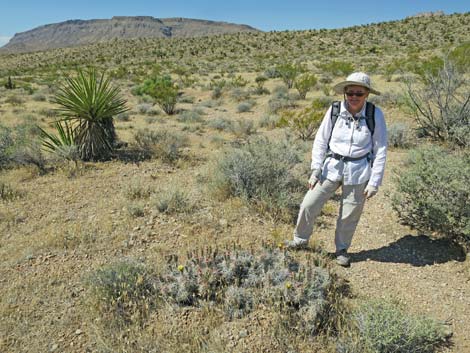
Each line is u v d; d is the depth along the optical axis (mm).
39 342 3084
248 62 49938
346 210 3887
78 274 3916
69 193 6020
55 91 23969
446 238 4547
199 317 3256
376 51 49594
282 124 11383
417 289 3789
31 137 9328
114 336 3107
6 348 3029
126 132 11938
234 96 20219
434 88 8750
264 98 19250
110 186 6340
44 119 14602
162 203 5320
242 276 3680
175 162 7836
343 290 3732
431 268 4105
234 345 3000
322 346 3023
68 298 3564
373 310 3158
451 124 8312
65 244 4457
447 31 66750
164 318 3256
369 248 4523
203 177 6660
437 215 4375
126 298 3383
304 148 8641
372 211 5473
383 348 3010
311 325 3102
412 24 79938
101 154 7863
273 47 74125
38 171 6973
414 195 4648
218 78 31203
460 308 3535
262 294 3383
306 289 3340
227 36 103562
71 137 7945
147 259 4148
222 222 4953
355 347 2955
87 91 7711
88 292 3592
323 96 16688
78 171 7000
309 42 75000
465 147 7605
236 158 5883
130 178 6750
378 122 3547
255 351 2961
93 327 3193
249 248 4352
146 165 7535
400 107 10586
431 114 8688
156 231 4758
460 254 4281
